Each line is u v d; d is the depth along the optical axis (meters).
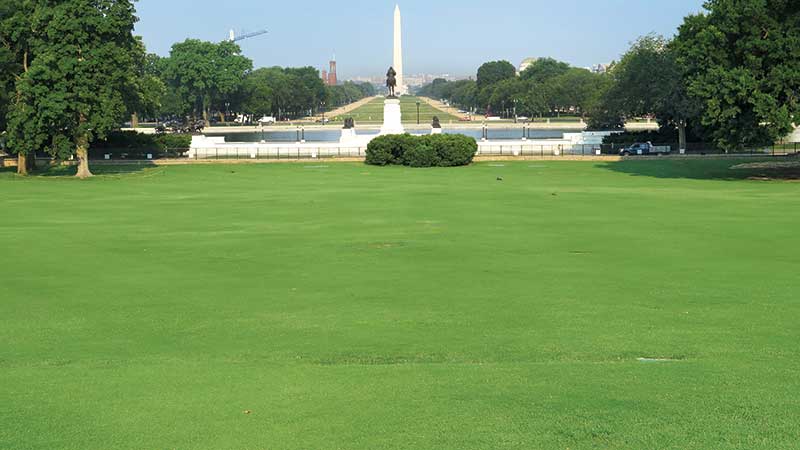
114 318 27.39
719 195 64.50
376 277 33.69
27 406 17.14
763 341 23.25
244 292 31.17
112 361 21.75
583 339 23.80
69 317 27.61
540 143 120.00
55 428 15.70
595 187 73.06
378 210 56.62
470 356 22.00
